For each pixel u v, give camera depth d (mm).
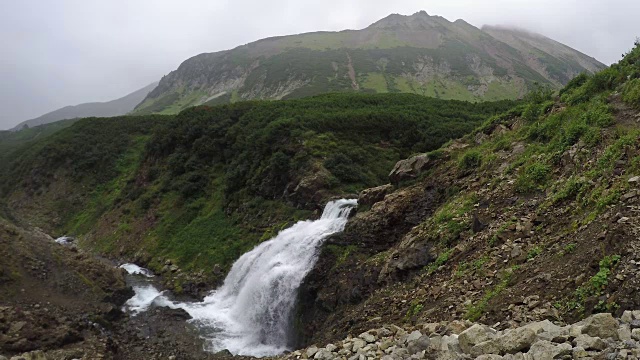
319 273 18969
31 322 16391
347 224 20844
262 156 34500
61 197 52750
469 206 15070
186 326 20484
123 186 49281
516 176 14773
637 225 7902
